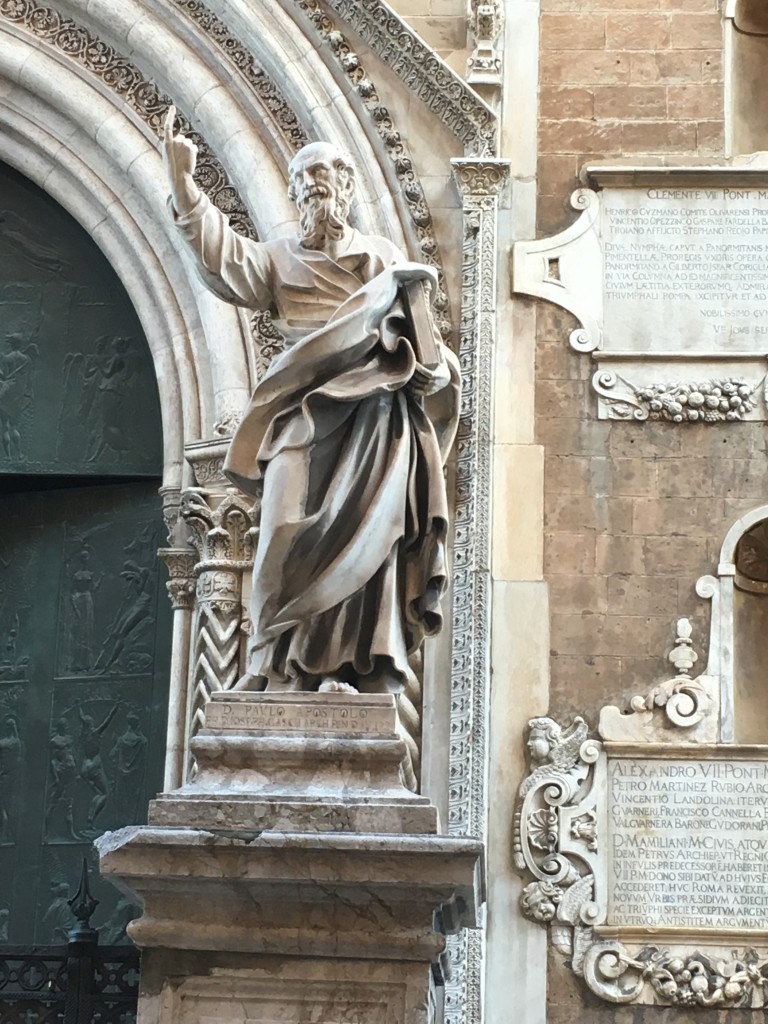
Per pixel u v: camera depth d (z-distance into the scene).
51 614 13.21
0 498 13.57
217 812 8.23
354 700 8.67
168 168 9.30
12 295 13.67
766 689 12.02
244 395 12.42
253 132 12.86
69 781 12.80
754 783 11.40
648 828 11.35
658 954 11.11
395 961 8.23
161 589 13.05
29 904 12.59
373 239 9.69
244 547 12.09
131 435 13.33
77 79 13.26
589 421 12.18
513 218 12.62
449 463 11.96
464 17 13.14
